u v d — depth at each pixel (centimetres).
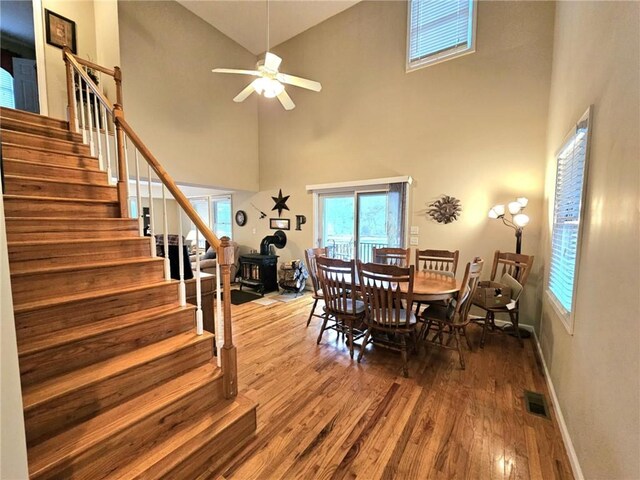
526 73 336
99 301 175
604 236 142
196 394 166
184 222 782
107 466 131
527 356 279
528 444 171
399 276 240
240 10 462
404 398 213
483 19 358
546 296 276
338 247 516
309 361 267
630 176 117
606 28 153
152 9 412
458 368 256
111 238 225
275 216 583
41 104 343
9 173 230
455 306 274
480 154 367
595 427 134
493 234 363
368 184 453
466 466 156
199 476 148
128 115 392
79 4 376
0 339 72
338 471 153
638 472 97
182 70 453
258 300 472
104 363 158
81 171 269
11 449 75
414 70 411
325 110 503
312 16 480
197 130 479
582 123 183
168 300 210
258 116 594
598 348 139
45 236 204
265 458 161
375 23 442
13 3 411
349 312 283
